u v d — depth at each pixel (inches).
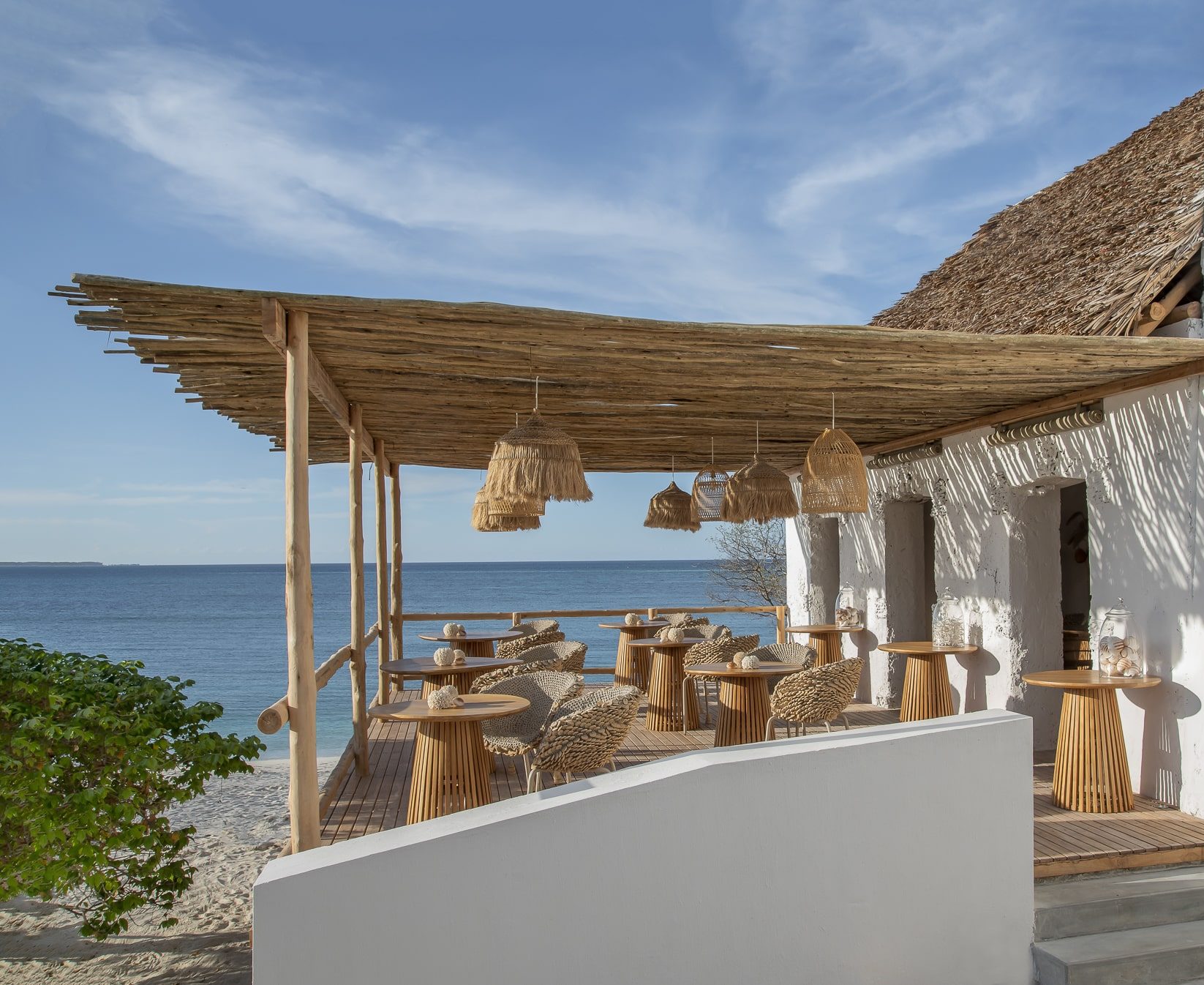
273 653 1384.1
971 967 166.4
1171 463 223.8
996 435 297.3
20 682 235.1
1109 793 220.5
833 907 157.9
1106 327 225.9
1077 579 413.1
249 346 184.9
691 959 148.7
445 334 175.3
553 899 141.5
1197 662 215.8
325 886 131.8
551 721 225.8
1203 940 173.2
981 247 401.1
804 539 484.7
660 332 170.2
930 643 335.0
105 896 252.7
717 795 151.4
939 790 166.1
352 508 281.4
